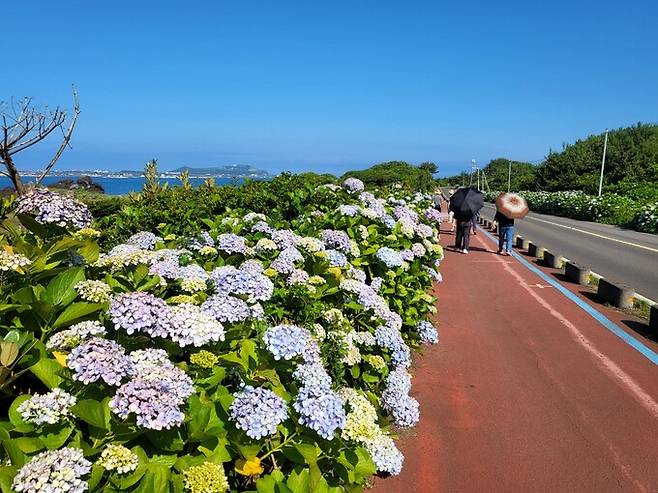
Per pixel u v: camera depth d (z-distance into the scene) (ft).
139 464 6.08
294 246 14.58
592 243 58.54
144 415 6.12
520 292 28.63
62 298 7.97
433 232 25.59
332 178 39.70
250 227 17.48
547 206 134.51
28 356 6.99
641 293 30.86
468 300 26.48
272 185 27.27
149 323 7.31
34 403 6.01
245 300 9.59
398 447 12.45
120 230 19.89
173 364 7.41
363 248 18.21
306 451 7.22
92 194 58.59
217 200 24.23
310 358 8.42
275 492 6.80
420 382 16.11
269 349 8.18
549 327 21.94
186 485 6.05
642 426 13.71
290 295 11.36
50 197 9.89
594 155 198.18
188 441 6.84
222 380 8.18
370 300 12.95
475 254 44.34
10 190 24.18
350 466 7.91
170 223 20.39
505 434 13.20
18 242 9.38
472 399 15.07
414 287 19.54
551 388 15.89
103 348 6.55
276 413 7.06
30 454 5.91
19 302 7.45
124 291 9.45
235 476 7.59
